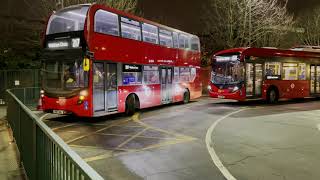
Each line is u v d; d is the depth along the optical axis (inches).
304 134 415.2
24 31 1250.0
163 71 713.6
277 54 845.2
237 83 764.6
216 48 1423.5
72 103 497.0
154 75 677.9
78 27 498.9
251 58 779.4
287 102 892.6
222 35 1309.1
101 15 516.1
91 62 492.7
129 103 592.7
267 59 818.2
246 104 811.4
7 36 1257.4
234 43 1226.6
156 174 252.7
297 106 771.4
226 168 267.9
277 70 844.0
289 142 368.2
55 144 138.7
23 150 253.0
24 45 1221.7
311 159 295.7
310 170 262.1
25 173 240.1
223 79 789.2
